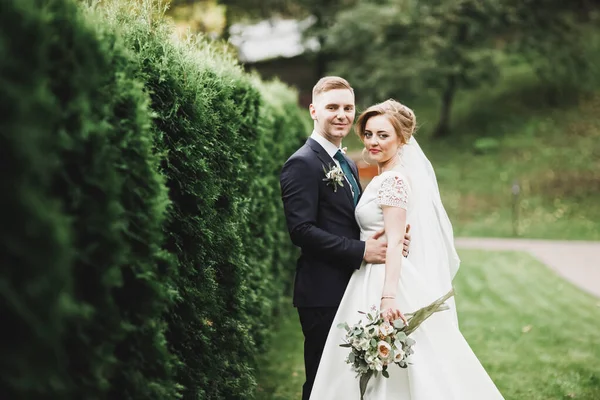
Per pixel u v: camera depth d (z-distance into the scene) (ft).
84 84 6.81
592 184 60.80
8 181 5.65
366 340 10.60
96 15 8.06
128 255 7.78
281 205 23.63
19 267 5.77
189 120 10.66
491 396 11.39
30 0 5.93
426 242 11.95
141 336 8.05
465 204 59.88
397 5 72.18
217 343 12.27
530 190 61.21
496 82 76.33
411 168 12.24
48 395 6.10
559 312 26.13
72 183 6.76
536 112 77.71
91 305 7.08
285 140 25.02
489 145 70.74
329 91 12.19
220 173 12.73
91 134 6.97
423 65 70.18
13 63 5.75
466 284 32.32
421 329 11.41
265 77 93.66
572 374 18.10
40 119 5.89
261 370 18.47
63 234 5.87
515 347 21.11
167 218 8.81
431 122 80.64
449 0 70.85
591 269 36.29
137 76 9.11
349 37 73.77
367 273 11.53
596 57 84.79
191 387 10.55
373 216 11.68
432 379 11.07
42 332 5.83
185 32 13.15
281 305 24.40
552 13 77.10
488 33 75.00
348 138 74.59
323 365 11.45
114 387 7.84
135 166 7.88
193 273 10.61
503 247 45.50
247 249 15.53
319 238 11.53
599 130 71.26
